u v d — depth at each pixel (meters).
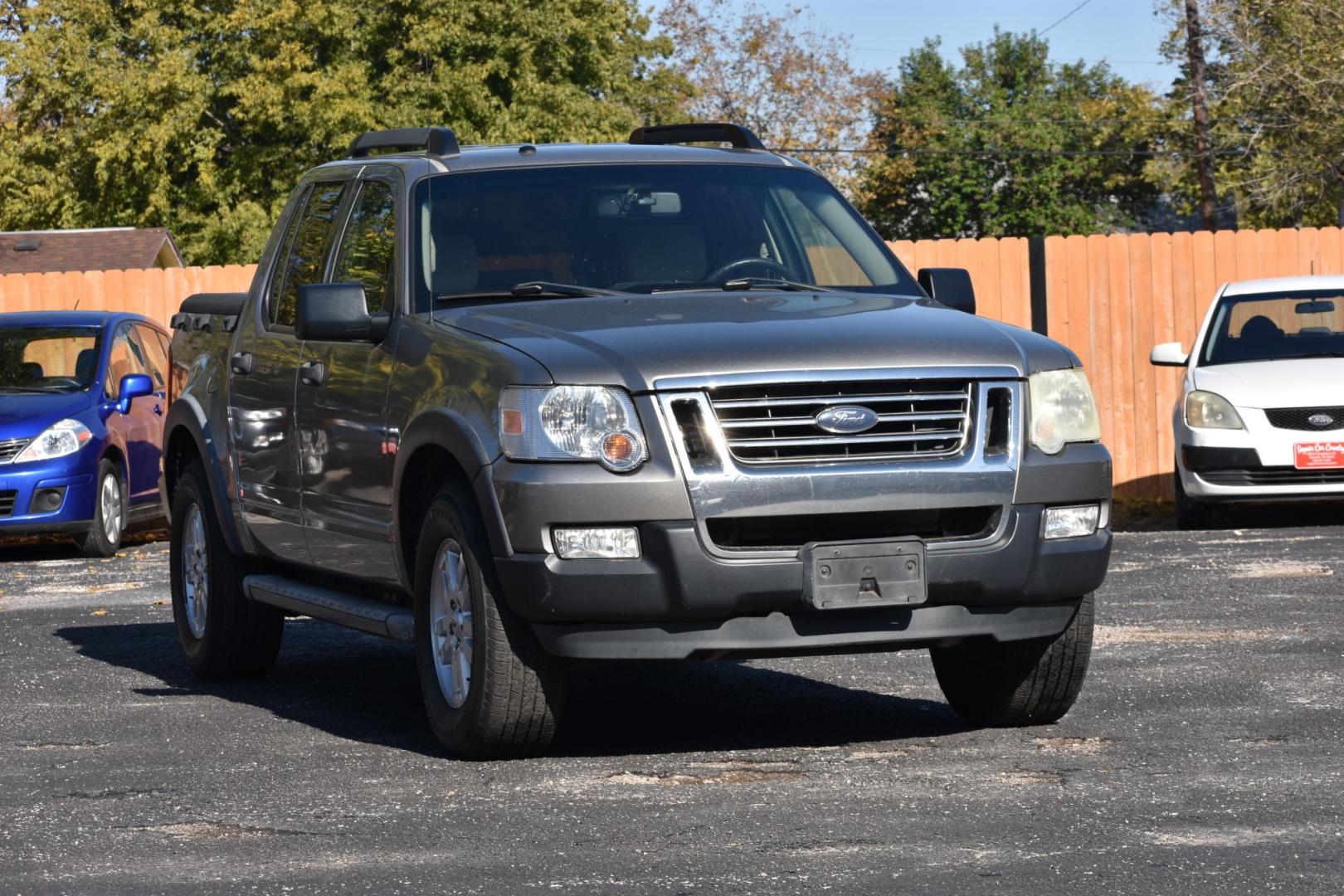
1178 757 6.61
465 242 7.73
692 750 7.03
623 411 6.37
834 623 6.50
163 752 7.21
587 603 6.34
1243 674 8.50
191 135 46.22
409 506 7.30
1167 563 13.53
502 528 6.46
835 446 6.45
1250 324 17.41
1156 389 21.78
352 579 8.11
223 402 9.25
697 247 7.83
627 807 5.95
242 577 9.20
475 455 6.59
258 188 47.16
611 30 53.47
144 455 18.02
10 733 7.74
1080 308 21.81
